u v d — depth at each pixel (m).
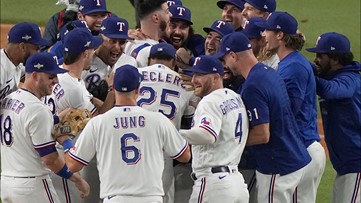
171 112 38.34
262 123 36.22
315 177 39.75
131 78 33.69
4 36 93.12
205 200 35.81
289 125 37.53
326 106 41.69
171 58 39.34
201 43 45.97
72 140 35.78
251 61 36.81
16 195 35.41
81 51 37.12
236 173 36.25
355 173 41.69
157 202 33.59
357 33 101.56
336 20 108.12
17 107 34.97
